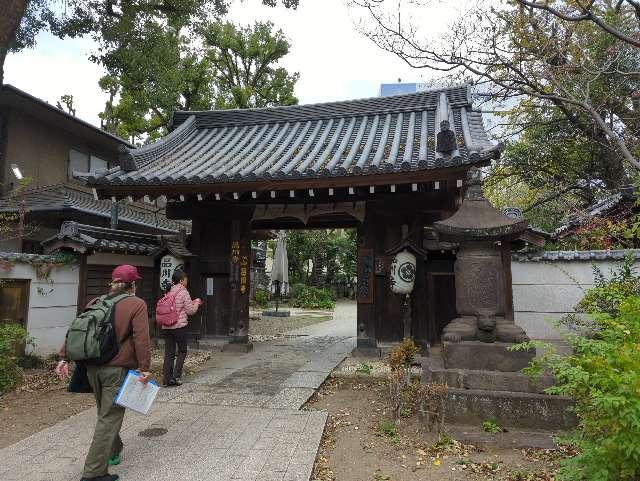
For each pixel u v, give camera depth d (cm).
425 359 608
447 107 1027
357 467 398
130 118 1972
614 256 855
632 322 337
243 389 635
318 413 528
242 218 967
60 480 361
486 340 530
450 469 393
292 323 1755
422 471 389
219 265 984
